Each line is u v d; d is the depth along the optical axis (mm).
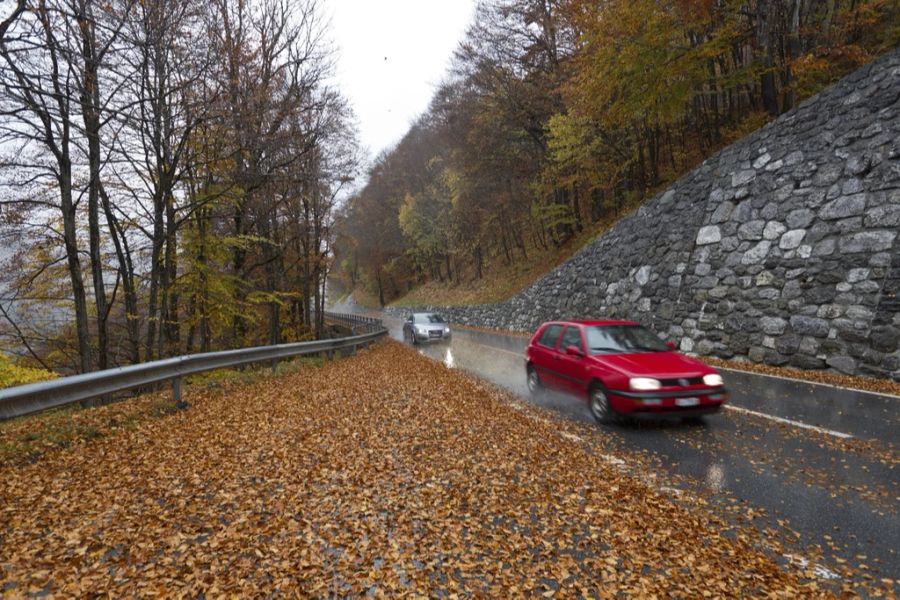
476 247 42375
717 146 19906
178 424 7273
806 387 8953
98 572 3266
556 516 4117
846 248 10367
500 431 6727
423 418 7496
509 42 27281
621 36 16250
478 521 4043
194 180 14617
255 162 16062
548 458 5605
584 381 7664
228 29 15570
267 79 17141
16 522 3979
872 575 3223
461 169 36844
